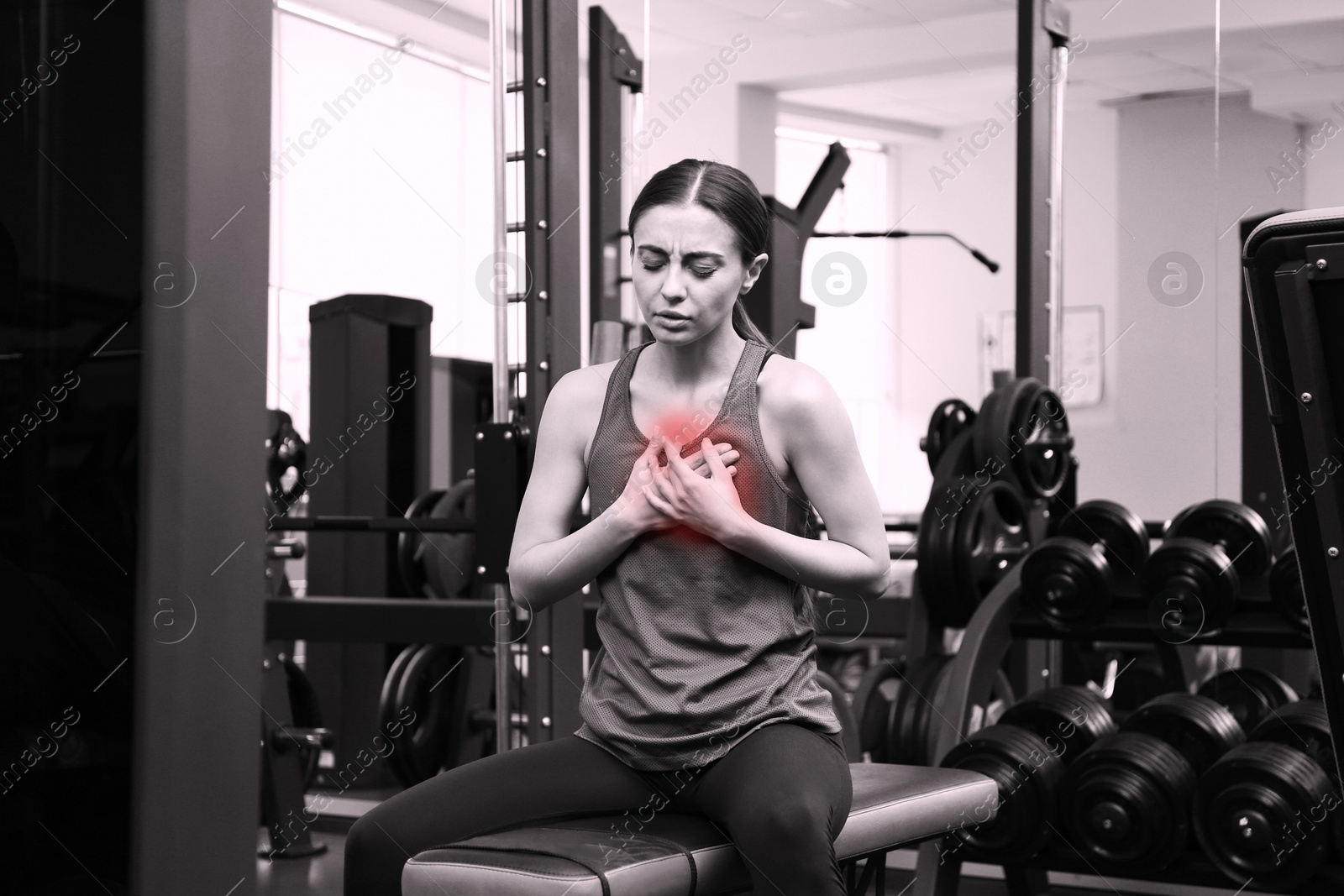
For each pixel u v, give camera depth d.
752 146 6.67
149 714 1.38
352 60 5.05
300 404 4.46
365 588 3.88
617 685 1.40
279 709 3.11
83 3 1.41
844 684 5.25
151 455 1.38
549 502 1.48
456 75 5.42
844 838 1.38
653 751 1.35
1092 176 6.95
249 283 1.46
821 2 5.98
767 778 1.25
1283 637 2.59
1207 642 2.66
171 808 1.39
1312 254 0.93
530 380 2.40
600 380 1.49
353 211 5.00
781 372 1.42
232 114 1.44
